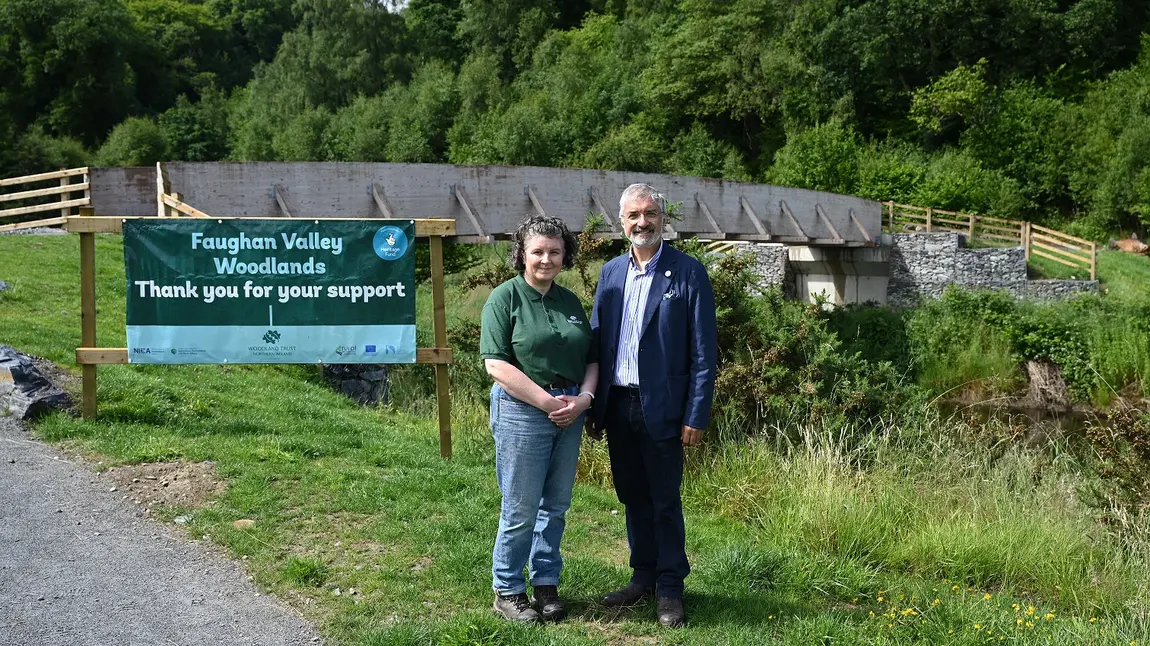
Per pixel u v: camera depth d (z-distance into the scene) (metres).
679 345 3.93
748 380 8.50
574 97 57.31
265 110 73.50
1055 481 8.02
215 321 6.52
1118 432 7.01
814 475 6.95
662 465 3.98
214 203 15.66
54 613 3.83
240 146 69.06
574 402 3.75
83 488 5.30
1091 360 21.19
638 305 3.96
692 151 50.06
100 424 6.43
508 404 3.79
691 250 9.31
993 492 7.42
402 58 76.38
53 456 5.80
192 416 6.98
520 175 18.66
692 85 53.31
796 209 25.14
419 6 80.56
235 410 7.57
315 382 10.41
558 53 66.56
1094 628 4.52
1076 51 47.78
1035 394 21.06
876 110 52.59
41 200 49.16
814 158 39.44
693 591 4.50
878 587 4.91
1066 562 6.11
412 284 6.66
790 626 4.09
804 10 51.72
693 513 6.93
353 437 7.01
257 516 5.05
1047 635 4.14
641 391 3.92
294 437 6.68
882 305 26.25
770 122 53.19
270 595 4.11
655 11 68.38
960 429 9.51
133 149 60.91
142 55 79.12
